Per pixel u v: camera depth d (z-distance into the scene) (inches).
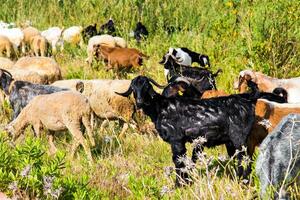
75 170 406.9
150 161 450.6
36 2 1040.8
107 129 558.6
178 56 708.0
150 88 404.2
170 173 369.4
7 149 362.6
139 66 748.6
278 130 321.1
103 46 762.2
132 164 428.1
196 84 584.1
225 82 657.6
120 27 967.0
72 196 328.8
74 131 469.4
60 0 1058.7
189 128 398.0
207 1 996.6
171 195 346.6
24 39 861.2
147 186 345.7
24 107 501.7
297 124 321.1
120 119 562.6
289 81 559.8
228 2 898.7
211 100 401.1
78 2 1024.9
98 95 559.8
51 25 1008.2
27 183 319.6
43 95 483.5
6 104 571.8
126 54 749.9
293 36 663.1
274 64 647.1
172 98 406.6
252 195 335.9
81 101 472.1
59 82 565.6
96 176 384.2
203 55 720.3
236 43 713.0
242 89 563.2
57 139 519.8
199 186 338.0
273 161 315.0
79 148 502.9
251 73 562.3
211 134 396.5
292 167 305.6
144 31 914.7
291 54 658.8
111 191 369.1
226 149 450.6
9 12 1035.3
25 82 530.6
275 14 676.7
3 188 321.4
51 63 630.5
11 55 839.1
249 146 414.9
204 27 924.0
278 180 313.0
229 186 339.3
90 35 905.5
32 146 335.0
